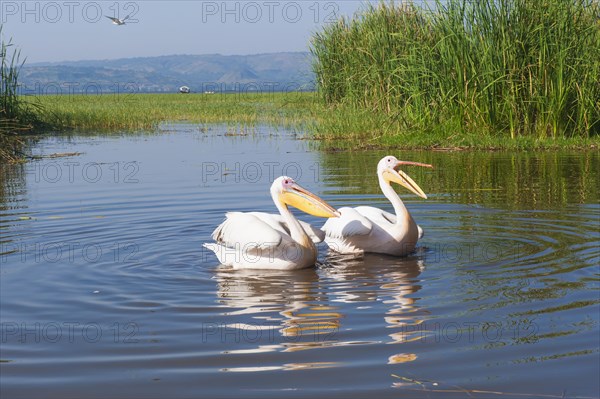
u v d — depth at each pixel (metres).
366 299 5.74
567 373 4.14
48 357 4.50
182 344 4.71
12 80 21.08
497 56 16.20
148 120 25.16
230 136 20.08
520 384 4.01
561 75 15.77
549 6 15.89
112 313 5.39
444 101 16.83
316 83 23.41
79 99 43.84
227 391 3.97
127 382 4.11
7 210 9.39
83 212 9.21
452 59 16.62
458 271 6.52
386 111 19.11
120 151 16.47
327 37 22.81
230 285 6.23
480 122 16.48
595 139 15.71
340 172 12.44
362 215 7.62
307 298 5.80
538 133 16.20
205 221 8.66
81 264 6.82
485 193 10.36
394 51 19.12
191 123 25.69
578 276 6.15
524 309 5.31
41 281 6.26
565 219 8.50
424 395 3.90
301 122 23.48
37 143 18.62
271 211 9.21
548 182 11.16
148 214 9.08
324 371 4.23
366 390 3.97
